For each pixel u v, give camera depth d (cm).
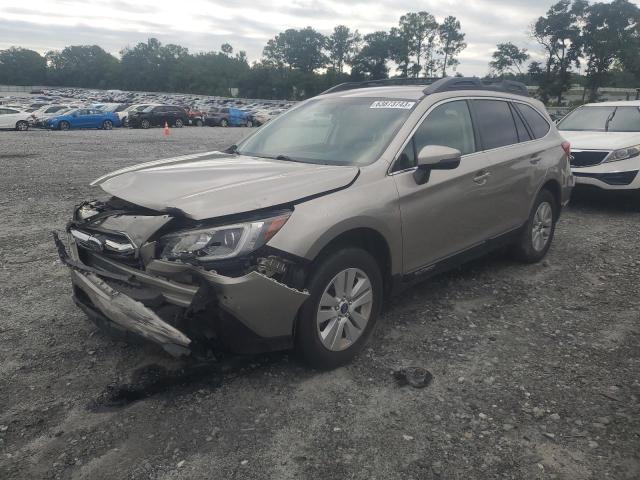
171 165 411
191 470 275
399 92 475
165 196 335
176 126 4119
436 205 427
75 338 411
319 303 348
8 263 578
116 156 1725
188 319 322
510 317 461
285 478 271
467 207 462
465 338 421
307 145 448
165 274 320
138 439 298
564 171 611
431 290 519
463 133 480
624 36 6569
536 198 568
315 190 351
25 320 440
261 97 12656
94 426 308
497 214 509
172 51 15825
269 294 321
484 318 459
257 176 363
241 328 324
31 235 691
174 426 309
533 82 7575
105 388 346
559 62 7031
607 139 892
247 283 312
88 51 16475
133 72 14900
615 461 284
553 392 347
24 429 305
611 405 333
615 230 765
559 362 386
